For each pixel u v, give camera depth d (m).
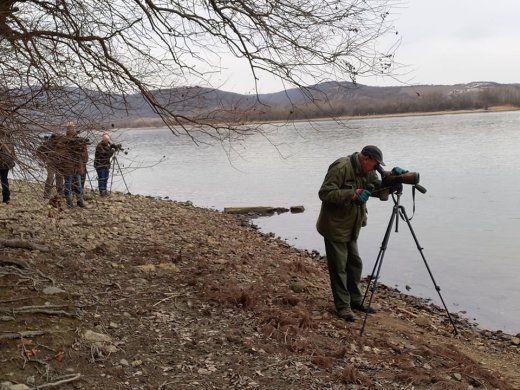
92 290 6.13
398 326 6.97
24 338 4.61
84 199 14.03
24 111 4.83
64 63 5.56
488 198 21.80
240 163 46.06
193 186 30.56
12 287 5.60
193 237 11.12
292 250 13.34
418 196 23.12
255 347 5.16
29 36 5.32
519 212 18.55
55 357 4.51
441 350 6.07
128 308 5.78
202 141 6.34
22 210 10.41
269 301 6.73
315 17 5.99
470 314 9.26
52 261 6.82
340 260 6.62
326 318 6.53
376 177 6.73
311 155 49.28
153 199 19.56
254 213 20.17
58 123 5.06
